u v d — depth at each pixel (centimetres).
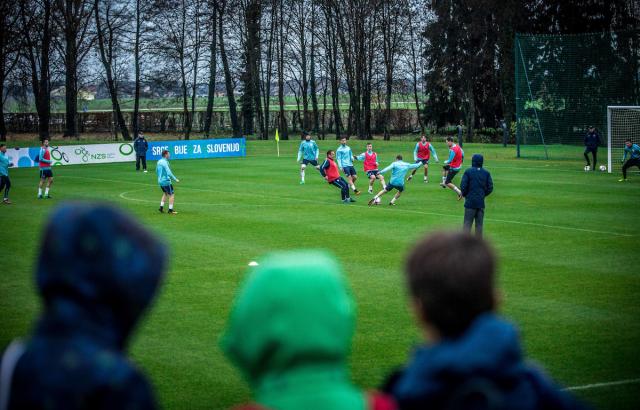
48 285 261
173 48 9588
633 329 1546
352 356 1386
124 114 11494
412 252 344
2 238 2855
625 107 5434
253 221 3219
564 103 7562
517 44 6800
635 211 3419
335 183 3825
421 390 313
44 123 9250
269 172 5756
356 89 10725
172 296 1877
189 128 9838
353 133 12019
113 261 261
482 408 304
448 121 10769
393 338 1500
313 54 10675
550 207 3575
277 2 10275
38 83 9762
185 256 2427
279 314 284
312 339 282
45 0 8950
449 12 9950
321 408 281
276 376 287
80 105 12600
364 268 2211
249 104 11275
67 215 264
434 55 10362
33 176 5781
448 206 3672
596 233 2817
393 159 7081
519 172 5447
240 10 9931
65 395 245
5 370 255
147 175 5756
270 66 10494
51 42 9312
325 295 288
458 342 325
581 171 5525
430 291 329
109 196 4328
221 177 5381
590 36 7431
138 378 256
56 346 253
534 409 322
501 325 323
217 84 10400
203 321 1642
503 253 2428
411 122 11781
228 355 303
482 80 10150
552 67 7531
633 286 1944
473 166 2517
